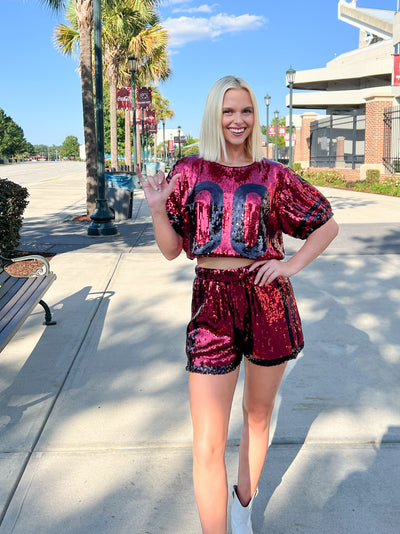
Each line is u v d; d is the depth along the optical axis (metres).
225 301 1.95
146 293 5.95
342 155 29.77
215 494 1.92
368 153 24.25
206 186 1.97
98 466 2.70
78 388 3.61
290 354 2.01
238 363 1.98
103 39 26.72
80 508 2.39
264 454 2.19
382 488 2.51
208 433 1.92
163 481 2.57
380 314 5.12
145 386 3.62
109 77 28.12
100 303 5.57
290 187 2.01
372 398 3.41
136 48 26.45
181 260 7.77
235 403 3.36
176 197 2.02
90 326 4.85
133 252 8.45
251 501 2.19
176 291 6.02
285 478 2.59
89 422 3.14
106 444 2.89
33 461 2.74
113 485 2.54
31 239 9.84
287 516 2.33
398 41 27.38
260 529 2.25
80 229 11.18
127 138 36.84
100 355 4.18
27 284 4.54
